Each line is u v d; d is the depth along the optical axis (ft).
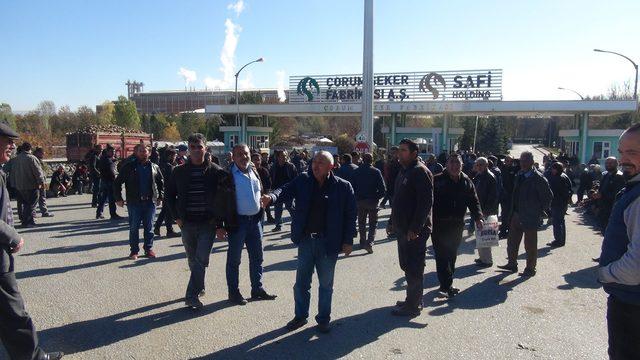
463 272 24.90
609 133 101.91
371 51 54.19
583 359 14.55
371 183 28.96
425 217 17.63
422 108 104.58
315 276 23.21
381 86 107.34
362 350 14.97
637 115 148.46
